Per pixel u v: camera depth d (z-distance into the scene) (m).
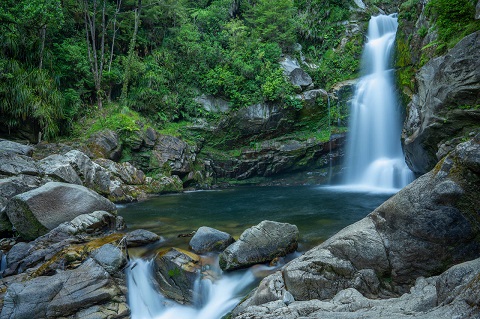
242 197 14.02
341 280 4.36
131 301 5.29
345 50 20.34
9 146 11.26
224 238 6.62
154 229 8.38
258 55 18.55
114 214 8.71
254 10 21.06
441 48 10.80
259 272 5.69
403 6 16.56
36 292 4.56
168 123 17.77
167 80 18.08
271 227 6.30
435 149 10.48
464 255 4.09
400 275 4.29
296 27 20.92
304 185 18.08
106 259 5.43
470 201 4.09
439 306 2.90
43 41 14.66
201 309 5.39
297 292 4.34
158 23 19.75
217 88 18.31
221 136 18.20
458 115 9.06
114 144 14.77
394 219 4.45
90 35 18.05
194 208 11.52
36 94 14.04
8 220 7.82
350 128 17.86
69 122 15.05
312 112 18.17
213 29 21.22
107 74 16.77
